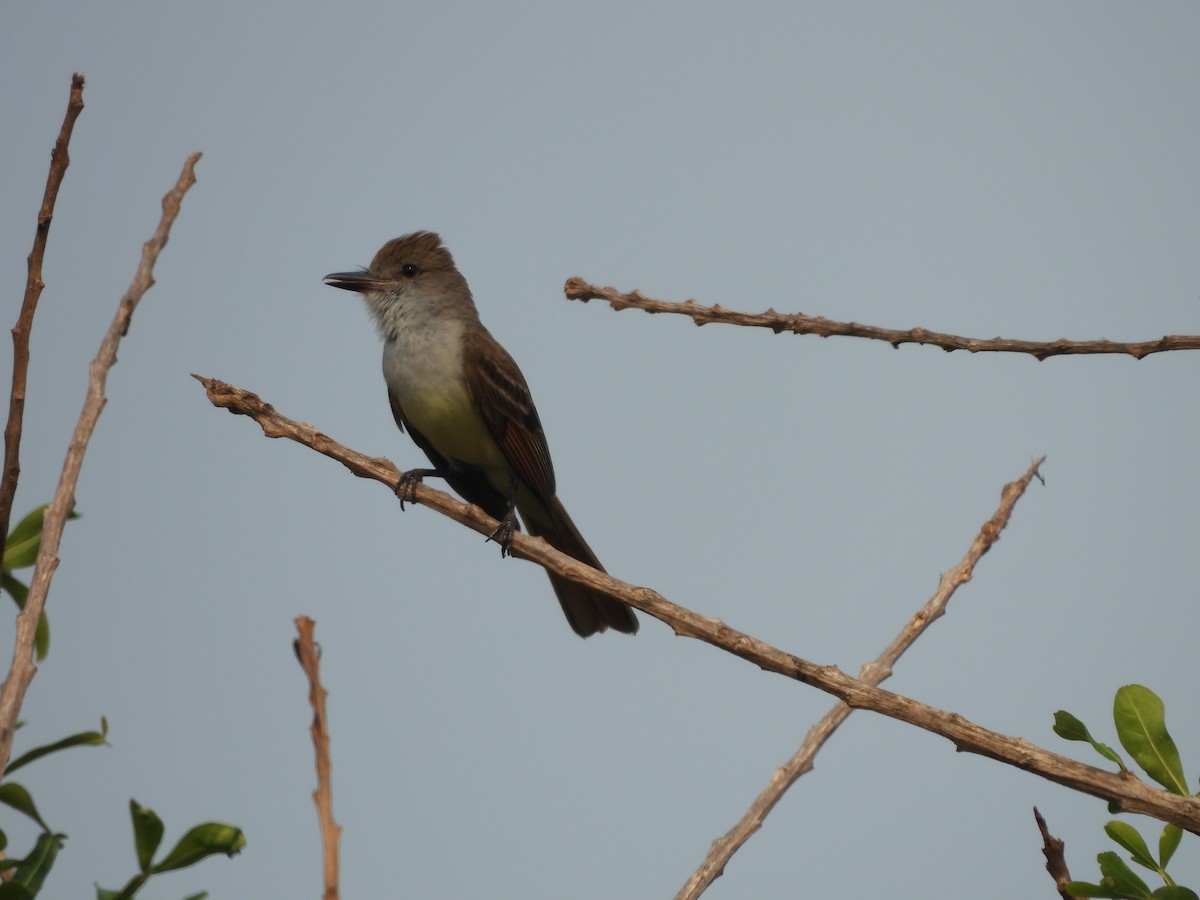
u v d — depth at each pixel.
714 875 7.09
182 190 6.67
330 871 3.85
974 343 8.34
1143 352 8.11
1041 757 6.36
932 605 8.05
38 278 6.37
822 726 7.71
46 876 5.59
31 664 5.39
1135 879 6.27
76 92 6.55
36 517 7.33
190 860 5.39
